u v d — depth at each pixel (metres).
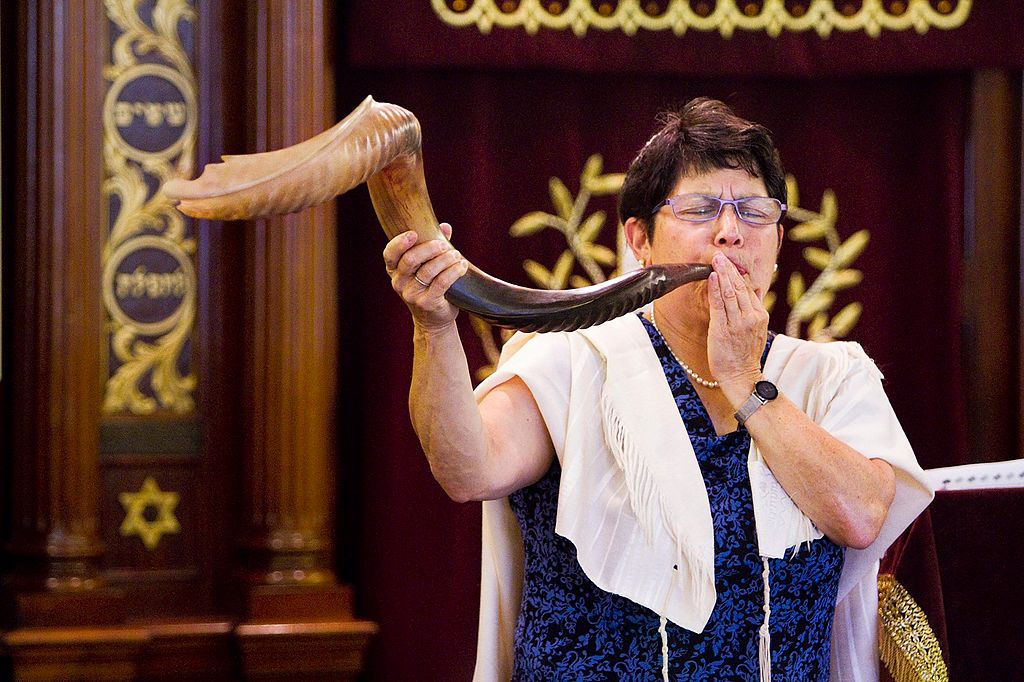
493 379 2.54
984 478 2.95
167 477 5.74
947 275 6.04
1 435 5.59
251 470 5.64
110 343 5.69
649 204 2.61
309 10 5.61
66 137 5.50
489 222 5.82
